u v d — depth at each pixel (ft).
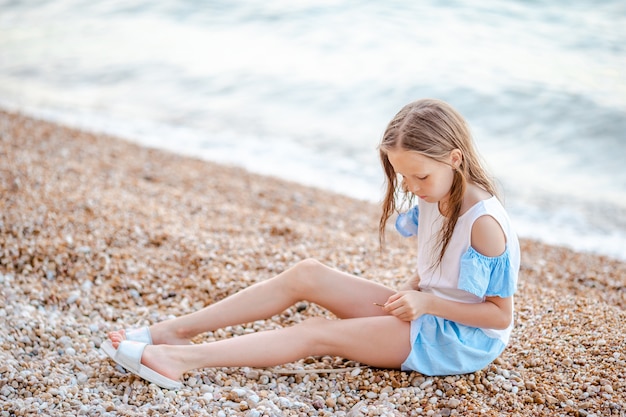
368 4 47.03
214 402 9.34
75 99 33.50
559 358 10.27
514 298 12.62
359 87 34.24
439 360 9.64
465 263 9.24
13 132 23.34
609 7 42.80
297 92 34.04
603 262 17.52
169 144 27.37
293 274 10.25
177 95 34.19
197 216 17.37
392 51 38.83
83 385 9.75
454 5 45.52
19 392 9.38
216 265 13.79
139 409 9.04
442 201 9.53
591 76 33.55
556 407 9.10
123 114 31.42
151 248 14.51
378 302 10.23
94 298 12.55
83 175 19.45
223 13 47.85
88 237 14.47
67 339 10.97
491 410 9.04
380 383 9.89
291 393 9.78
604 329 11.04
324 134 29.30
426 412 9.07
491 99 31.81
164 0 51.08
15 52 41.91
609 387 9.34
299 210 19.85
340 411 9.26
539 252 18.17
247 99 33.47
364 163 26.23
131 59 39.68
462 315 9.45
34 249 13.66
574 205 22.61
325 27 43.70
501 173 25.22
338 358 10.77
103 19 48.83
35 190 16.60
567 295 13.01
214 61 38.78
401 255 15.11
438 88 33.30
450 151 9.00
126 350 9.61
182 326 10.32
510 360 10.34
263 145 27.94
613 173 25.38
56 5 53.57
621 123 28.81
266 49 40.55
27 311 11.67
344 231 18.04
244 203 19.98
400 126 9.08
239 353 9.75
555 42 38.63
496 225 9.18
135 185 19.61
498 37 39.91
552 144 27.94
